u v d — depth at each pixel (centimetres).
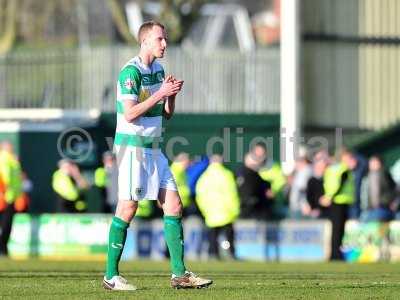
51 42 14388
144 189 3167
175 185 3212
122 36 13762
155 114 3170
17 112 8831
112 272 3197
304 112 8600
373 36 8744
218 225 6650
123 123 3150
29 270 4675
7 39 13712
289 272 4675
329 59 8675
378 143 8644
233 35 16262
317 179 6800
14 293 3120
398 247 6981
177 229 3200
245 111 8919
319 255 7019
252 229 7038
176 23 12631
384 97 8788
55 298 2972
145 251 7031
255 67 8969
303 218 7269
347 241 6950
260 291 3133
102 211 7406
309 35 8600
